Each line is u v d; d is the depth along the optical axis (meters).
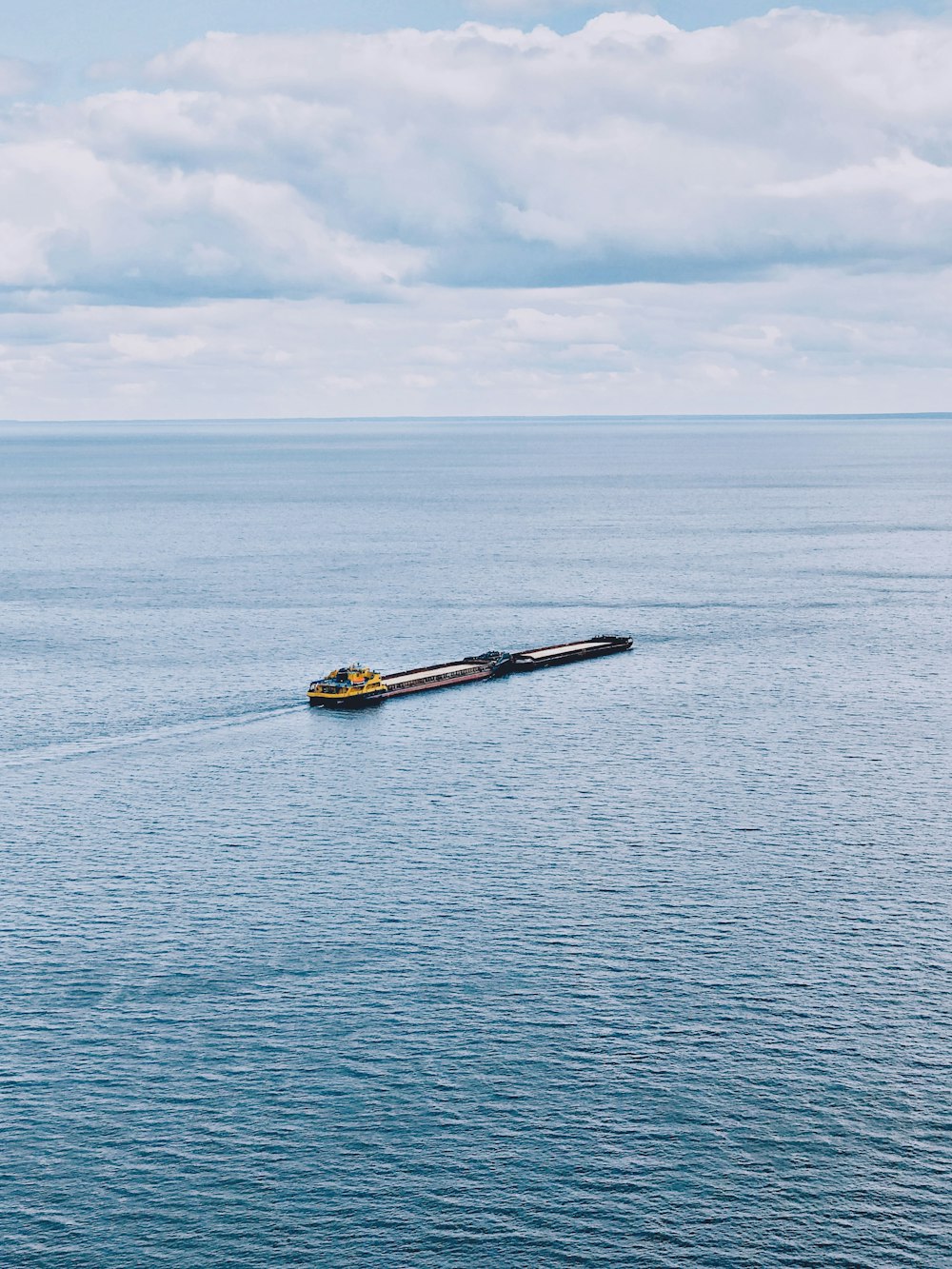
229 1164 87.88
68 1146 89.50
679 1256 80.81
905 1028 103.31
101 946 116.44
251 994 108.06
